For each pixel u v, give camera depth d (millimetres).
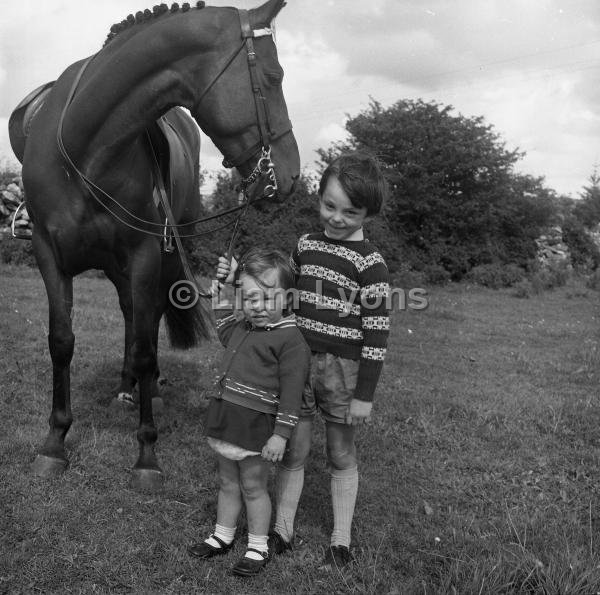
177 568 2289
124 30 2922
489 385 5648
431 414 4441
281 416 2162
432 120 22141
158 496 2842
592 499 3105
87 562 2289
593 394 5504
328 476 3191
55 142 2816
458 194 22016
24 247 12891
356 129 22203
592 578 2139
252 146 2770
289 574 2293
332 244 2320
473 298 15508
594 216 26234
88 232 2881
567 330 9844
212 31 2693
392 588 2191
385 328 2238
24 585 2137
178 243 3070
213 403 2275
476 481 3291
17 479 2852
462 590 2152
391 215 20766
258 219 15703
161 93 2746
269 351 2219
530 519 2770
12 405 3883
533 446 3893
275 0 2740
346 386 2299
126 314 3854
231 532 2418
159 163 3111
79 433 3455
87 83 2770
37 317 6867
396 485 3178
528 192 23281
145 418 3062
